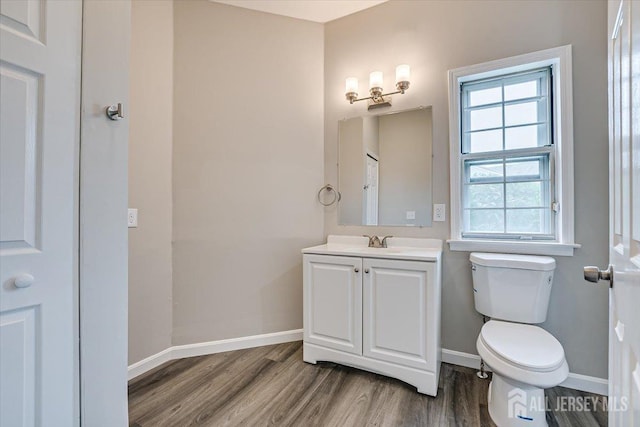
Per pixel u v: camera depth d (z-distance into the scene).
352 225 2.32
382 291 1.75
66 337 0.95
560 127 1.72
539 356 1.27
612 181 0.86
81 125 0.99
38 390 0.88
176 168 2.08
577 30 1.69
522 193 1.88
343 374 1.85
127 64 1.12
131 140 1.84
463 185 2.03
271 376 1.83
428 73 2.08
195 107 2.13
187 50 2.12
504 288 1.66
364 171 2.29
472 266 1.82
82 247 0.99
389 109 2.21
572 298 1.69
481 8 1.92
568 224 1.69
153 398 1.61
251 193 2.26
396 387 1.71
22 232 0.84
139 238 1.88
